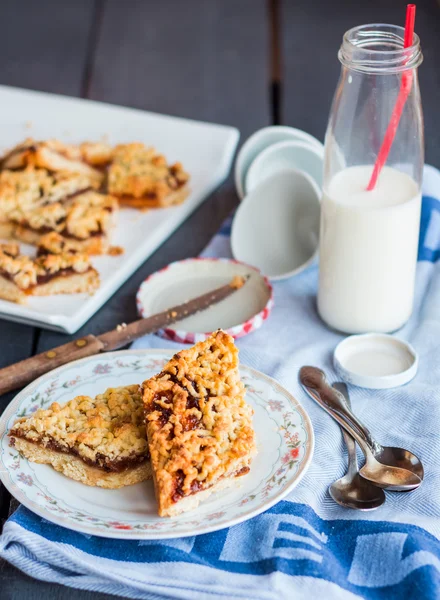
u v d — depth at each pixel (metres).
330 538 0.75
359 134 0.88
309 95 1.23
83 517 0.74
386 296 0.88
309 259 0.96
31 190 1.06
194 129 1.15
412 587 0.71
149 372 0.84
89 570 0.73
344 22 1.37
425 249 0.97
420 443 0.80
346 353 0.88
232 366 0.79
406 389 0.84
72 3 1.49
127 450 0.77
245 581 0.72
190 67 1.30
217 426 0.76
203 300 0.92
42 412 0.79
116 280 0.96
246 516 0.73
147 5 1.47
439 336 0.88
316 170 1.02
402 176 0.88
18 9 1.48
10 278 0.95
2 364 0.89
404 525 0.74
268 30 1.38
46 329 0.92
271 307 0.92
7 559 0.74
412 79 0.84
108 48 1.35
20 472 0.77
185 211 1.05
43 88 1.26
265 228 0.99
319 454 0.79
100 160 1.12
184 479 0.74
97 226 1.00
